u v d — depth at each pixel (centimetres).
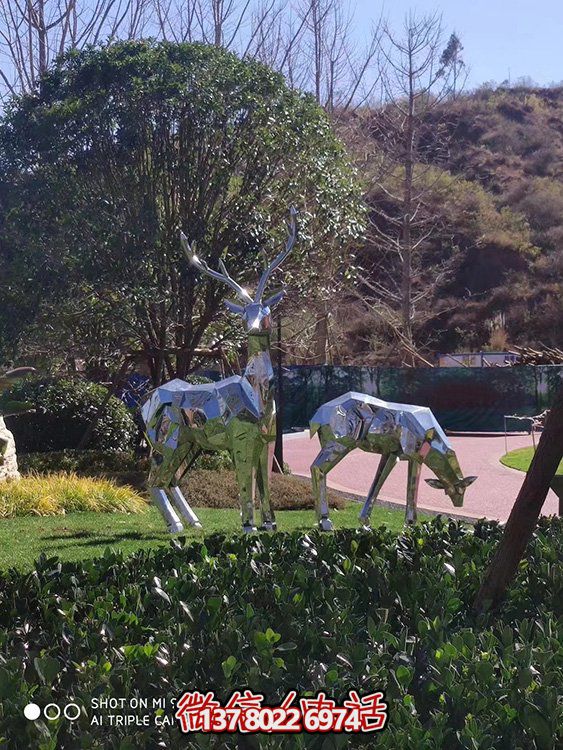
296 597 472
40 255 1588
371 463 2117
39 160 1628
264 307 984
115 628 424
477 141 6875
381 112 4009
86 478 1341
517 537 494
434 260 5538
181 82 1600
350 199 1797
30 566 802
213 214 1697
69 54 1673
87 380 1919
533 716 322
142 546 932
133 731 332
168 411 1027
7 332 1634
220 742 321
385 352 4328
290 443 2680
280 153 1675
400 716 333
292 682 372
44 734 313
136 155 1623
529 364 3541
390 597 492
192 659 386
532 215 6069
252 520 980
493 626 469
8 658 389
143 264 1602
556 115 7200
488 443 2720
